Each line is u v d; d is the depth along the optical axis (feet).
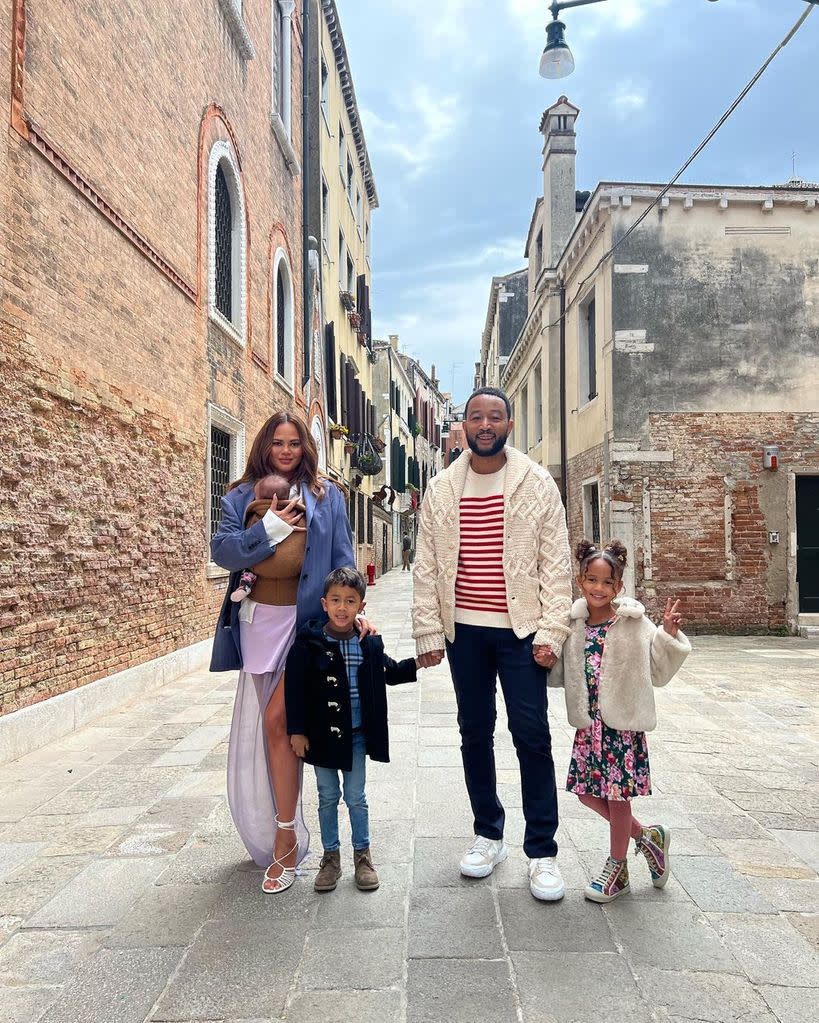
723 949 7.95
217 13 30.81
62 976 7.54
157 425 23.75
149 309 23.15
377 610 47.34
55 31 17.30
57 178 17.40
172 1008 6.97
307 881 9.68
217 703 20.83
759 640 34.40
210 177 29.71
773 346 36.58
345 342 69.62
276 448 10.18
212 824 11.75
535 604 9.55
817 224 36.73
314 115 54.34
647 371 36.47
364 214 84.28
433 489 10.24
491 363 100.99
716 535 36.09
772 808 12.41
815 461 36.19
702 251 36.73
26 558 15.99
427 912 8.78
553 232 50.85
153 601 23.32
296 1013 6.87
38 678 16.52
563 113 51.03
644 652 8.95
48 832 11.51
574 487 44.98
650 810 12.30
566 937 8.19
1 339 15.03
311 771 14.46
